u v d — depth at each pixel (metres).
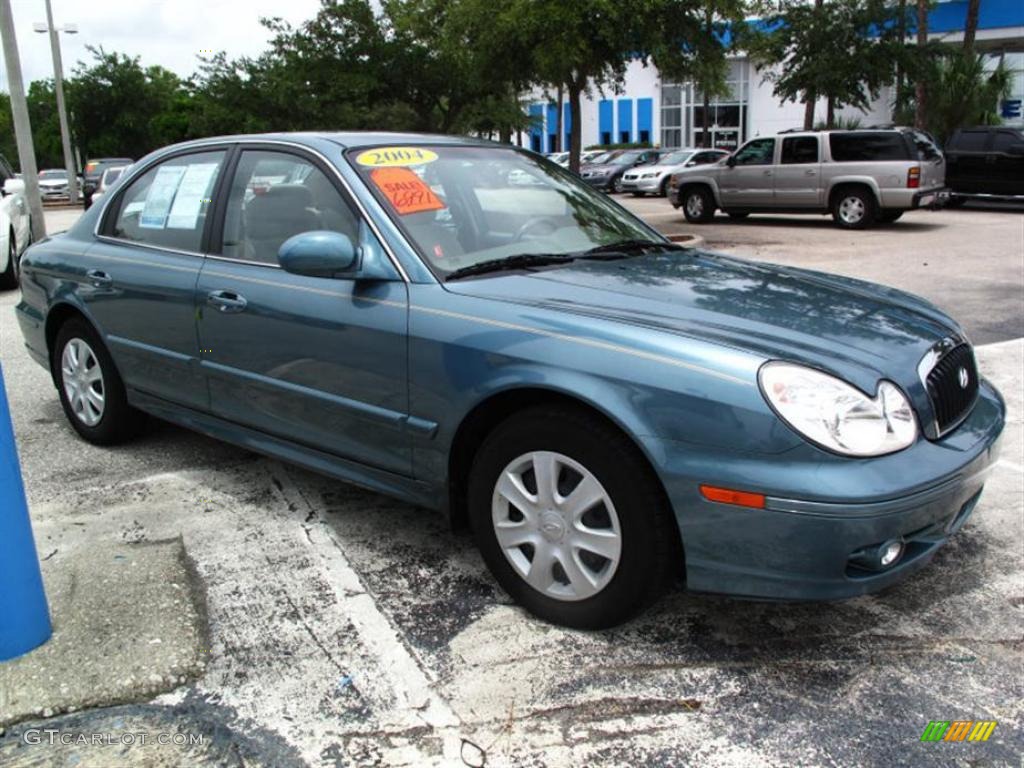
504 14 13.63
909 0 25.58
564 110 46.91
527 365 2.82
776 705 2.59
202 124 29.70
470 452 3.19
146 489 4.21
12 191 11.40
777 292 3.22
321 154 3.61
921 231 15.68
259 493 4.16
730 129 41.88
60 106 33.12
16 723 2.51
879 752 2.39
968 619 3.04
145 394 4.35
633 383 2.63
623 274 3.31
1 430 2.63
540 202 3.92
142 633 2.89
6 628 2.73
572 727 2.51
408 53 25.20
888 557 2.55
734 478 2.50
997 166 18.61
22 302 5.10
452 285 3.14
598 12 13.23
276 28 25.64
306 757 2.40
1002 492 4.12
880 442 2.53
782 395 2.49
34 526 3.78
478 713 2.57
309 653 2.87
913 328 3.02
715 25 14.78
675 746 2.42
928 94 24.12
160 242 4.22
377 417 3.25
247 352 3.69
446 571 3.40
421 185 3.55
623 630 2.98
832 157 16.48
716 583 2.62
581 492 2.80
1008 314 8.17
